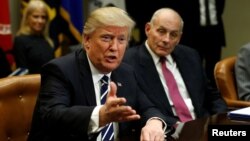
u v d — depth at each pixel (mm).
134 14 4219
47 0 4266
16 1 4555
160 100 2385
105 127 1731
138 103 1961
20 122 2000
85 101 1720
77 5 4453
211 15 4160
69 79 1714
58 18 4336
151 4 4129
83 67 1763
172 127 1734
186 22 4137
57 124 1549
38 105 1690
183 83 2520
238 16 4930
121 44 1693
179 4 4090
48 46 4004
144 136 1583
